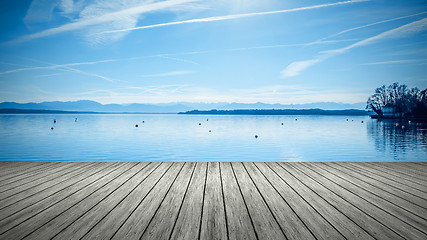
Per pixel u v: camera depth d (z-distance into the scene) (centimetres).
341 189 258
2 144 1247
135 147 1170
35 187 262
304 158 927
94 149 1101
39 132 1842
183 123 3309
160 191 250
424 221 174
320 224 170
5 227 162
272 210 198
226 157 959
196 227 166
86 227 163
